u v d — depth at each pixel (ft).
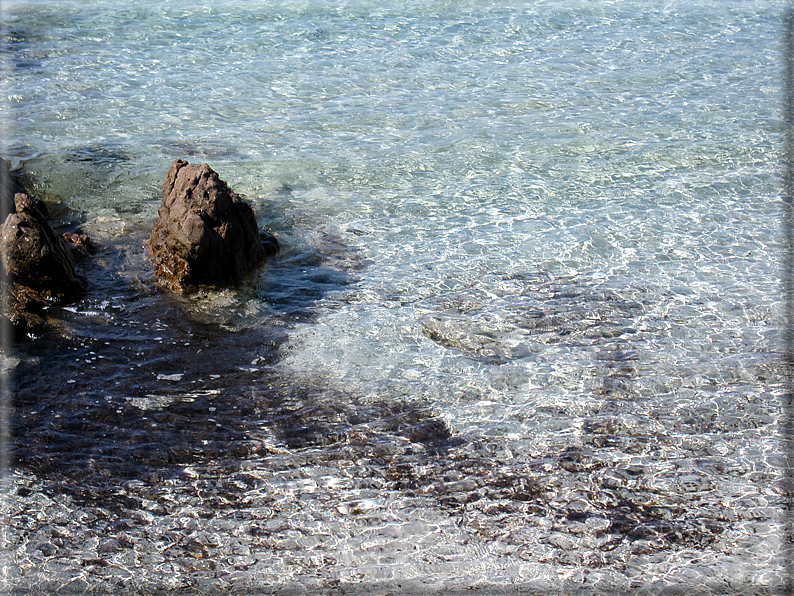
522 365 37.73
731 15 54.85
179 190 39.32
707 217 41.42
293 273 39.86
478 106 46.32
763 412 36.88
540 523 35.35
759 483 35.83
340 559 34.94
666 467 36.06
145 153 43.83
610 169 43.24
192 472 35.96
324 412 36.86
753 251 40.34
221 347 38.04
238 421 36.73
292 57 49.32
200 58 49.19
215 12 55.77
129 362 37.70
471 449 36.32
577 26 53.16
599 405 37.01
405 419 36.78
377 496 35.68
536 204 42.01
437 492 35.73
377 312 38.86
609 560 34.94
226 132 44.96
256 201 42.01
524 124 45.34
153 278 39.58
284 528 35.27
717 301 39.04
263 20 54.24
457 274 39.81
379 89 47.32
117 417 36.73
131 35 51.31
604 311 38.86
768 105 46.09
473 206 41.96
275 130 45.11
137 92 46.98
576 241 40.70
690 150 43.93
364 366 37.68
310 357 37.86
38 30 51.78
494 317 38.73
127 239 40.68
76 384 37.27
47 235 38.70
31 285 38.63
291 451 36.27
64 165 43.04
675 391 37.24
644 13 55.57
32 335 38.14
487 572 34.81
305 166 43.47
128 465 36.04
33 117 45.32
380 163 43.62
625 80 47.73
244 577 34.73
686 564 34.88
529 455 36.22
